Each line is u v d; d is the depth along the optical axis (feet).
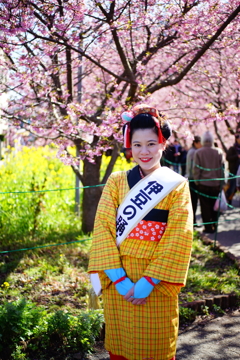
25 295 12.03
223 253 16.53
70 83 17.03
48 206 20.20
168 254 6.07
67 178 26.71
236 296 12.01
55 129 16.07
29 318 9.17
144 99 15.17
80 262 15.16
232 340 10.00
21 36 14.44
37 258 15.43
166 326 6.31
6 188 20.34
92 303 9.18
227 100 24.66
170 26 15.44
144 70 16.76
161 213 6.32
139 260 6.24
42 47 15.15
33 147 29.48
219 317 11.26
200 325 10.79
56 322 9.29
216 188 20.31
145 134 6.46
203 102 24.79
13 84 20.34
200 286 12.98
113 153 18.71
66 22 14.87
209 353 9.41
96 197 18.62
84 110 15.11
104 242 6.42
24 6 13.28
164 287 6.20
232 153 27.55
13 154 29.60
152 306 6.24
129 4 14.52
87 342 9.33
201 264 15.49
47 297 11.94
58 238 18.02
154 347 6.25
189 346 9.73
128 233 6.32
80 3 13.52
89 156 16.84
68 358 8.95
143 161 6.56
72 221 20.88
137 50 19.08
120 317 6.42
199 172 20.47
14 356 8.55
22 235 17.89
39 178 23.73
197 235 20.02
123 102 17.38
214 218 21.04
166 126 6.70
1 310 9.11
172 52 19.19
